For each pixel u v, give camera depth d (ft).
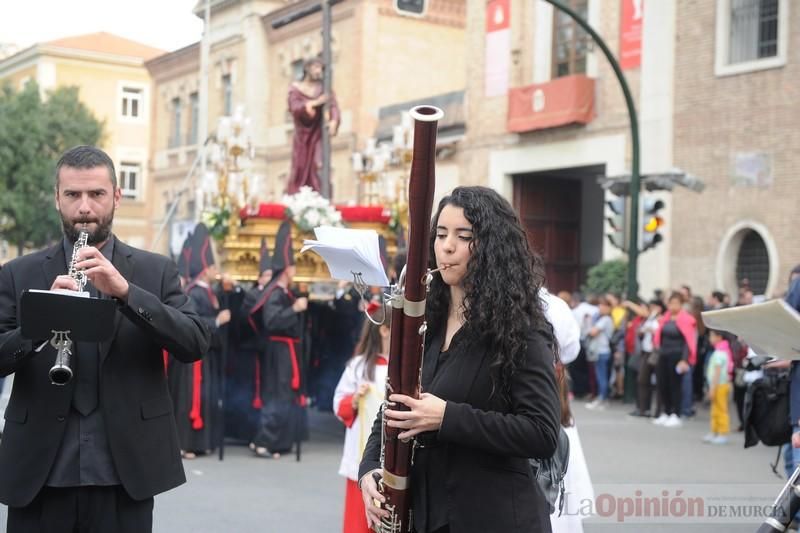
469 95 75.51
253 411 35.12
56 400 10.67
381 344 19.04
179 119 116.78
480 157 74.49
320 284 36.55
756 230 54.49
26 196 115.65
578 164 65.98
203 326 11.57
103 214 11.37
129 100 143.84
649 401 46.24
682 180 47.09
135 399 10.97
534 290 9.43
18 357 10.49
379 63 88.38
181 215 114.83
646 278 59.93
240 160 36.78
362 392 18.45
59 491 10.75
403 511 9.23
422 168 8.22
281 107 98.89
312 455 33.71
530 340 9.18
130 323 11.06
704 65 57.57
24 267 11.35
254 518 23.84
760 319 11.20
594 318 53.42
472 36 75.25
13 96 117.08
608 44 63.87
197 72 111.24
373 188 48.52
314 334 38.65
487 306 9.14
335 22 90.94
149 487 10.92
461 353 9.34
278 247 32.22
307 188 35.88
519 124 69.21
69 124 117.80
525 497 9.11
